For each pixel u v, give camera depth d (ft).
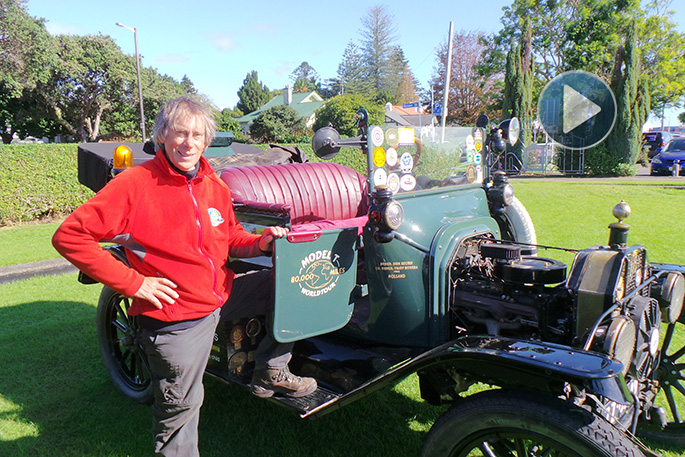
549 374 5.76
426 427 9.50
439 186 9.44
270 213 8.05
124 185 5.98
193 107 6.11
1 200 32.55
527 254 9.98
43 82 88.12
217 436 9.29
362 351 8.75
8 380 11.44
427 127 9.08
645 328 7.63
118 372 11.19
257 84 231.50
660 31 79.51
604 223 27.04
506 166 66.33
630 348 6.97
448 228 8.46
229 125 121.19
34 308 16.34
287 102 169.07
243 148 16.88
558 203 34.55
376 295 8.40
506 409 5.84
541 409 5.65
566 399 5.96
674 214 28.96
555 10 85.40
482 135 10.42
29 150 33.47
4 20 79.82
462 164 9.96
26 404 10.39
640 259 7.91
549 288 8.03
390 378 7.07
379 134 8.16
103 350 11.44
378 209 7.62
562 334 7.49
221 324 8.69
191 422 7.00
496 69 92.94
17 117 97.40
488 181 10.68
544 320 7.53
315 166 13.09
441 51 127.34
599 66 80.94
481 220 9.28
